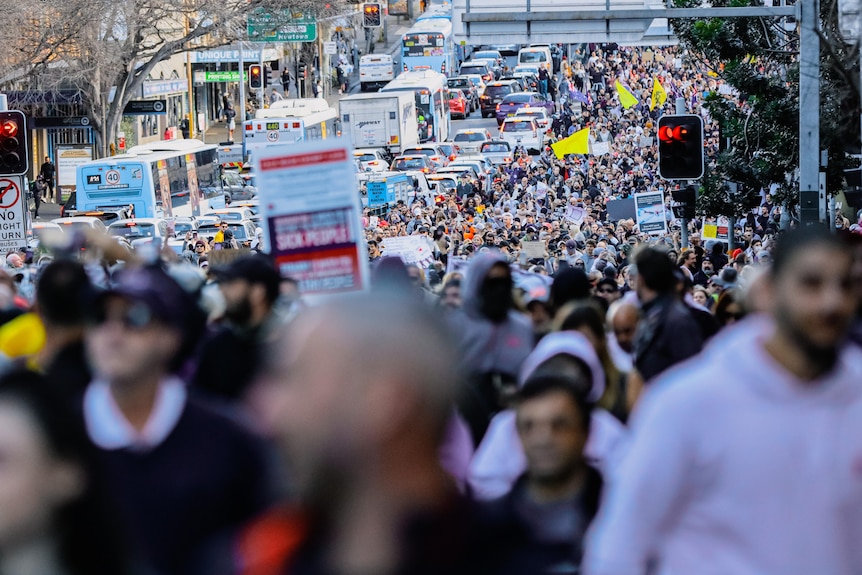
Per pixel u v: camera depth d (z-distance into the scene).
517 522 8.28
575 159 140.75
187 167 128.88
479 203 115.50
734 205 74.81
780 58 72.75
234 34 138.88
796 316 9.17
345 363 6.21
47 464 7.83
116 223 98.44
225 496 12.02
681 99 57.28
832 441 9.23
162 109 140.12
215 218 103.38
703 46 74.12
